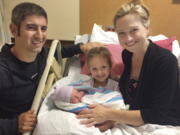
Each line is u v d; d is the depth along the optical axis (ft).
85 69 5.73
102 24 8.47
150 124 4.16
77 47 5.88
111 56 5.27
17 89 4.29
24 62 4.29
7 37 9.77
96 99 4.37
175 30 7.97
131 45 4.02
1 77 4.06
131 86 4.48
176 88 4.20
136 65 4.46
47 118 3.83
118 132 4.00
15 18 4.02
